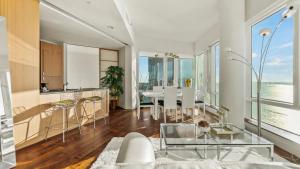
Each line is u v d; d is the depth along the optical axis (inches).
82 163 97.2
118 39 250.8
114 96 276.8
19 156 105.6
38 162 98.3
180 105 200.8
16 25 111.7
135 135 59.6
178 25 235.8
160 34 279.1
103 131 157.2
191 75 319.9
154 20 219.0
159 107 219.9
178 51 314.0
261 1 128.0
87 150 114.7
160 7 180.7
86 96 181.8
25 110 118.3
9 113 95.0
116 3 139.0
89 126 174.4
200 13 195.6
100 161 97.8
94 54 281.1
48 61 233.0
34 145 122.9
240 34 143.9
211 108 242.1
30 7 121.9
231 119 144.3
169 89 181.2
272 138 120.0
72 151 113.1
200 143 87.4
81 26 186.1
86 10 149.7
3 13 103.9
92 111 192.2
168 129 113.6
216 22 224.1
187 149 108.7
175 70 311.0
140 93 249.1
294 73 107.2
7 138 93.4
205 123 101.6
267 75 133.3
